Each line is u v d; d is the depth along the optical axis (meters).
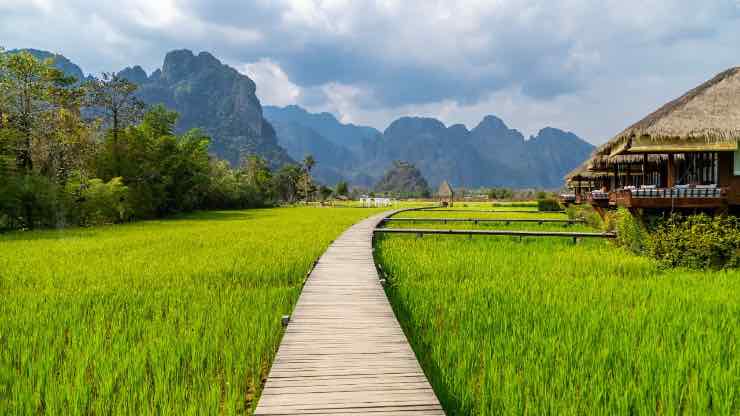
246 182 62.41
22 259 11.40
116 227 22.62
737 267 10.15
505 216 30.36
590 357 4.77
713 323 5.88
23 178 22.31
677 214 11.93
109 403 3.85
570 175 29.86
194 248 13.54
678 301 7.01
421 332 5.84
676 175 16.77
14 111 25.39
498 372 4.39
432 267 10.38
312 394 3.74
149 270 9.86
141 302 7.25
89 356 4.75
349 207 58.84
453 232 17.09
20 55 25.62
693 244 10.48
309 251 12.66
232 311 6.55
